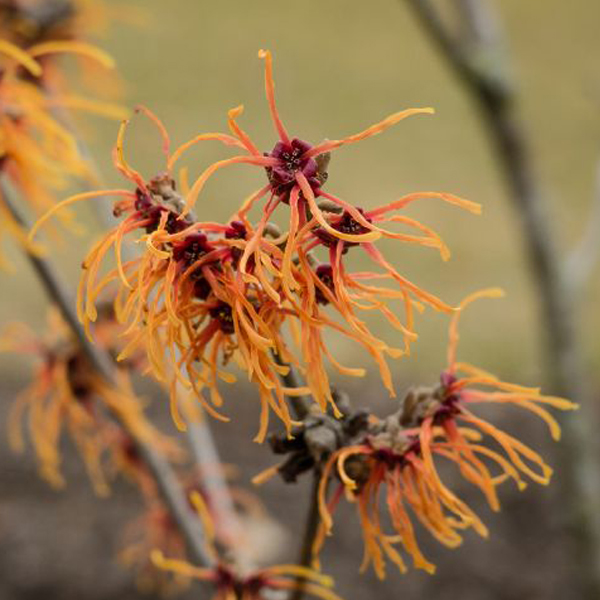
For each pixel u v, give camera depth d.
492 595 4.34
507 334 6.54
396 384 5.78
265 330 1.14
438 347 6.37
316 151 1.16
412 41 12.10
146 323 1.17
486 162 9.20
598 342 5.96
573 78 10.77
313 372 1.16
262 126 9.62
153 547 2.42
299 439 1.39
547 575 4.39
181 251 1.18
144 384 5.66
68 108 2.17
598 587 3.00
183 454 3.05
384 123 1.15
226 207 7.62
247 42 11.88
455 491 4.92
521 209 2.89
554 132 9.63
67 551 4.59
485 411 5.31
